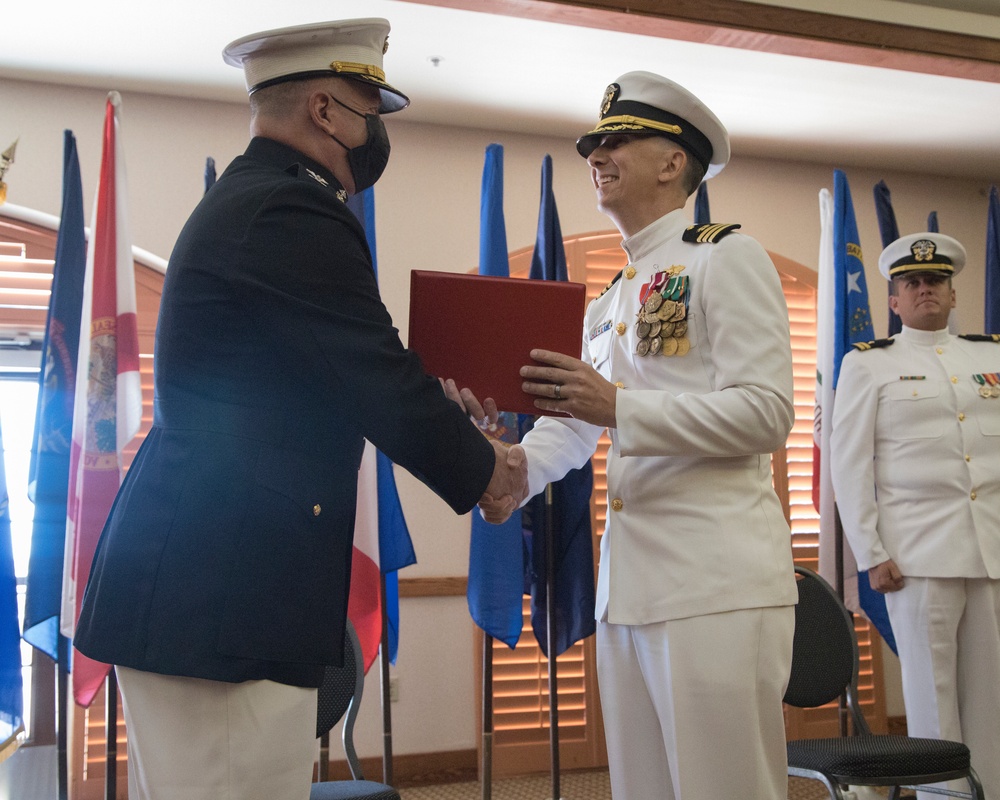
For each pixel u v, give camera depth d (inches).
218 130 169.3
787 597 65.1
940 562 114.8
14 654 103.2
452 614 174.7
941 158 201.9
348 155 58.3
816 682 108.2
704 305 66.6
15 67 155.7
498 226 120.3
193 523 47.6
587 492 113.7
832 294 143.5
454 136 183.2
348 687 97.5
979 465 118.0
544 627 115.6
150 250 163.6
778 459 192.5
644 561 66.4
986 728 114.2
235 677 46.1
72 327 113.7
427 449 50.6
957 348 126.4
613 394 63.3
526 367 63.6
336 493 51.0
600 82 164.7
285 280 49.3
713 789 61.9
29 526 157.2
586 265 186.5
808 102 173.5
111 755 106.5
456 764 170.7
